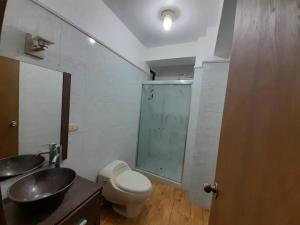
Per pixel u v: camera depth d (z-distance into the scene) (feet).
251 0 1.87
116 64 6.14
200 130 6.35
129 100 7.40
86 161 5.13
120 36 6.17
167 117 8.41
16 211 2.55
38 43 3.16
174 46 7.84
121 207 5.72
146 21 6.08
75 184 3.47
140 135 8.87
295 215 1.05
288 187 1.12
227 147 2.21
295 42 1.15
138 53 7.73
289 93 1.18
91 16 4.70
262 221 1.37
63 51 3.97
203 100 6.26
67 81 4.12
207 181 6.31
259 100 1.56
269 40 1.47
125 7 5.34
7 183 3.09
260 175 1.45
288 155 1.14
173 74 9.52
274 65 1.38
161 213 5.87
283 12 1.31
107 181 5.38
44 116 3.72
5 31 2.86
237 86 2.05
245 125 1.78
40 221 2.38
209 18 5.69
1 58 2.86
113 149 6.53
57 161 3.75
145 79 8.87
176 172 8.18
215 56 6.01
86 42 4.64
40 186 3.18
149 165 8.95
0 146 3.01
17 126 3.24
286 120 1.19
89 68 4.84
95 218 3.35
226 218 2.06
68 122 4.28
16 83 3.14
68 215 2.63
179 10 5.37
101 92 5.49
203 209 6.24
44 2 3.41
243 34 2.00
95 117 5.33
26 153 3.44
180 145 8.06
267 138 1.39
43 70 3.57
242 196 1.72
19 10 3.02
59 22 3.80
